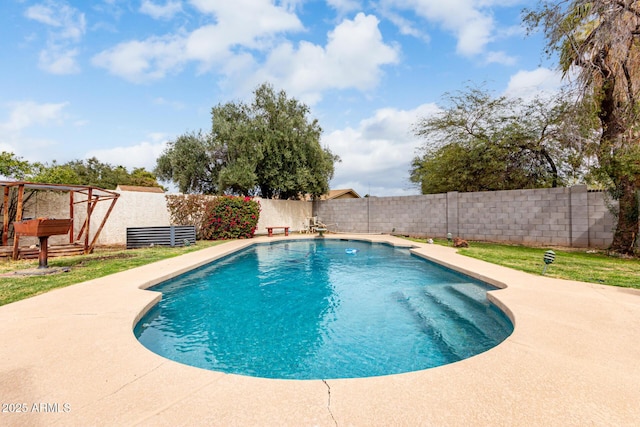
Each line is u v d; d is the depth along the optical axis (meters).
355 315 4.59
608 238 9.35
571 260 7.48
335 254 10.31
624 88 8.15
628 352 2.64
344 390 2.10
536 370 2.35
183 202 13.26
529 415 1.80
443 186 15.59
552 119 11.70
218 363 3.19
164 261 7.39
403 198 14.97
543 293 4.47
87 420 1.76
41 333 3.03
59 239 10.70
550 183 13.23
